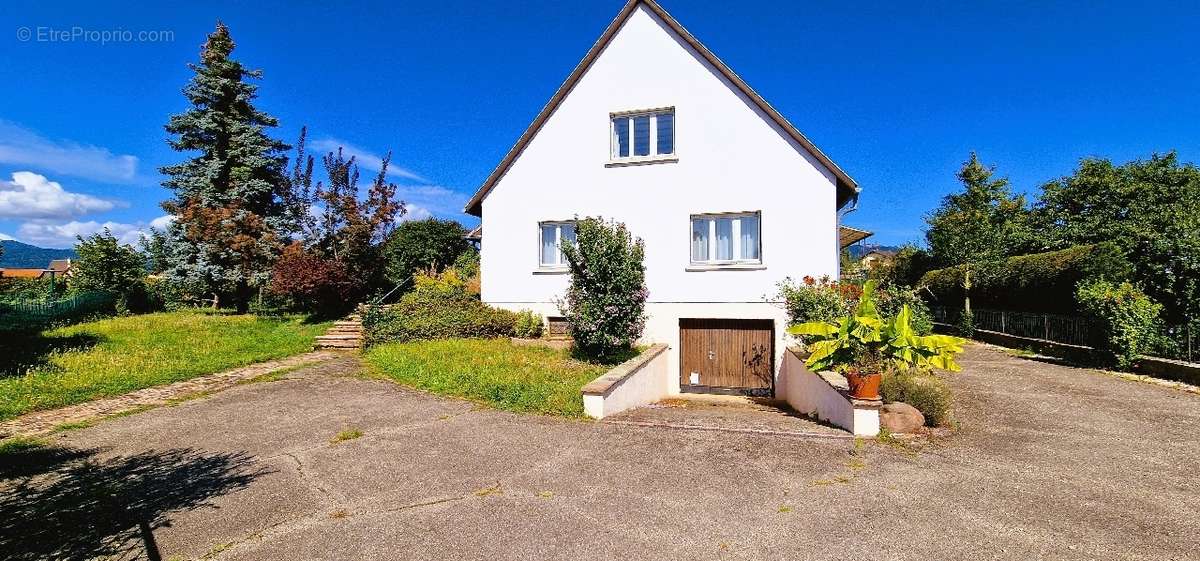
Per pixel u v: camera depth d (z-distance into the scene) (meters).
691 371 14.20
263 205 25.84
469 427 7.80
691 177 14.02
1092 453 6.71
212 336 16.42
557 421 8.10
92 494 5.50
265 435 7.47
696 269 13.92
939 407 7.98
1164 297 12.67
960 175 39.69
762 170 13.62
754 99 13.62
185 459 6.54
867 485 5.67
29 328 16.91
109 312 23.62
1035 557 4.23
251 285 22.73
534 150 15.02
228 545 4.50
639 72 14.37
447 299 16.70
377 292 20.39
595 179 14.59
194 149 26.27
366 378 11.25
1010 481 5.77
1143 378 11.66
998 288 19.92
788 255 13.46
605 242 12.23
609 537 4.61
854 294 12.68
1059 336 15.39
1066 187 34.59
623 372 9.71
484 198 15.41
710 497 5.40
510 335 14.79
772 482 5.77
